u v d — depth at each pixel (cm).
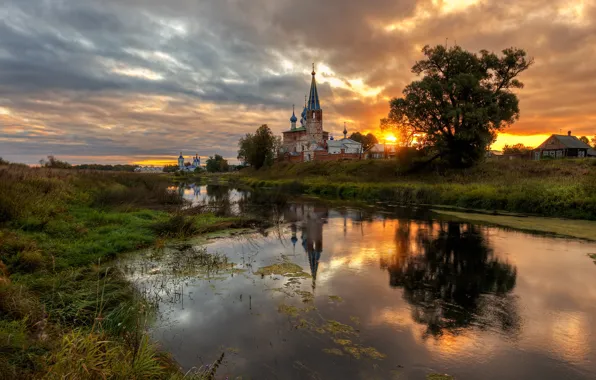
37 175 1816
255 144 8062
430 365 505
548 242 1269
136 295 731
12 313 511
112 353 414
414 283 855
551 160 3722
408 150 4019
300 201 2966
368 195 3136
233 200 2959
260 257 1102
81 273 828
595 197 1759
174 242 1284
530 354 535
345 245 1273
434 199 2595
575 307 707
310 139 8138
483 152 3572
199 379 429
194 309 691
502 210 2106
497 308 705
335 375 478
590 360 518
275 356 525
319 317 662
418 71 3878
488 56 3581
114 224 1374
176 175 10600
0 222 1073
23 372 364
